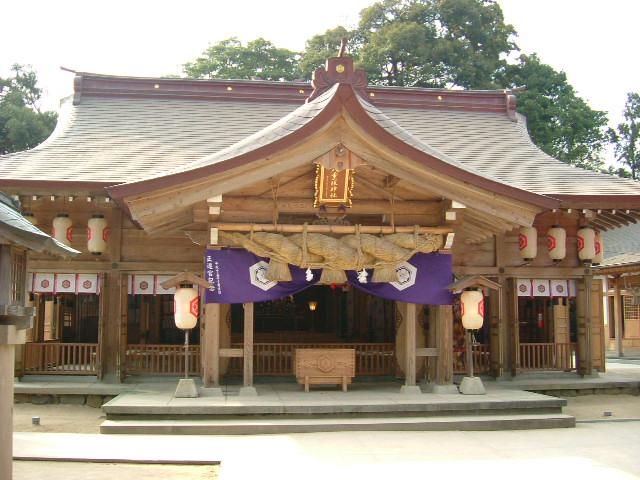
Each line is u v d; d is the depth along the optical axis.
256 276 12.09
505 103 20.20
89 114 17.75
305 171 12.20
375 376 14.98
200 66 39.44
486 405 11.27
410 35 34.00
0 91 37.78
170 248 14.70
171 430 10.18
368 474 7.75
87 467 8.22
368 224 13.04
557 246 15.13
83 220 14.69
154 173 14.20
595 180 15.74
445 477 7.64
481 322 12.27
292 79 38.59
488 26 36.38
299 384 13.68
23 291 6.48
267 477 7.59
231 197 12.16
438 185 11.78
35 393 13.44
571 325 22.83
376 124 11.22
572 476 7.71
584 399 14.77
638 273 26.28
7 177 13.37
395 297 12.44
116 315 14.41
